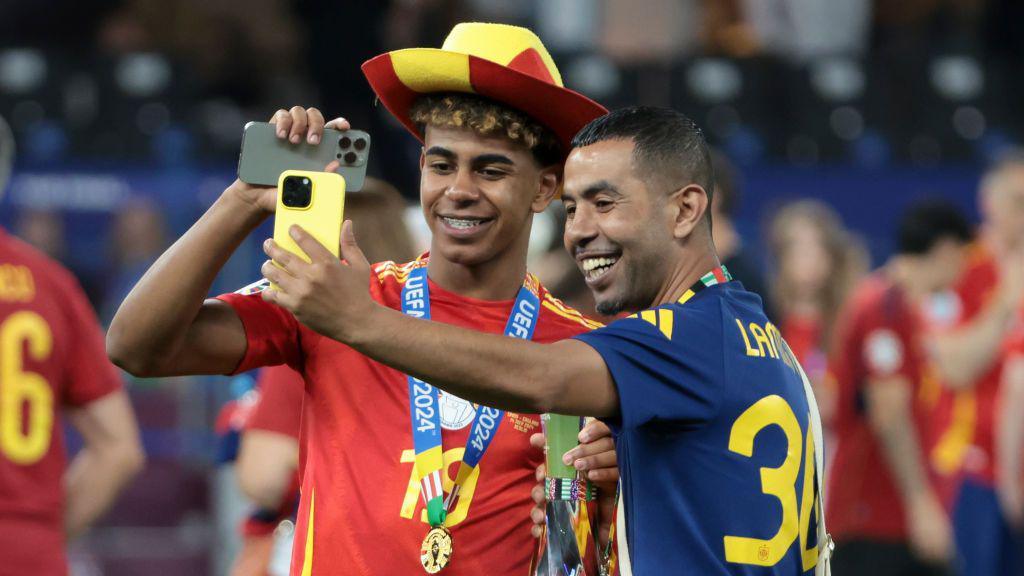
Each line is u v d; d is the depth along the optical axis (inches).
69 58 959.0
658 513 298.7
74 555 712.4
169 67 968.3
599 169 304.0
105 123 944.3
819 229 779.4
